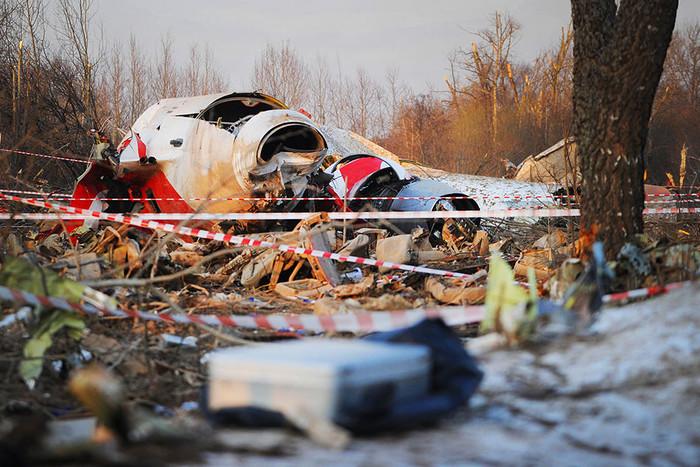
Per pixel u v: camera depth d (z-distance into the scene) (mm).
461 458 5957
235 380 6738
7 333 11898
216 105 30828
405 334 7863
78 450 5582
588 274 9898
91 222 26562
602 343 8750
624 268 13234
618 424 6746
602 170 15102
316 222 22500
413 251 22156
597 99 15188
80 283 11391
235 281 22062
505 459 5965
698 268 13203
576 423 6844
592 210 15258
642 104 14922
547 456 6051
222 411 6723
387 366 6688
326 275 20844
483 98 113438
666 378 7535
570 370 8109
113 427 6008
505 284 9398
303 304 18188
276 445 6125
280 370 6512
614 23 15391
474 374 7535
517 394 7656
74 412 9281
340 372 6320
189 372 10898
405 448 6207
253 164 27344
